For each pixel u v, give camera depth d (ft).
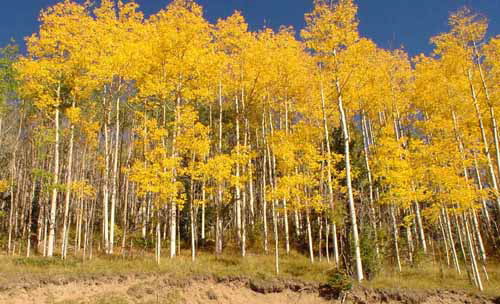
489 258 61.67
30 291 34.12
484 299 37.55
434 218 46.70
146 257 47.80
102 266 40.06
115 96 52.29
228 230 66.64
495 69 43.52
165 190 39.83
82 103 51.19
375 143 59.98
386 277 41.81
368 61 45.65
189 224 65.82
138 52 46.44
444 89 47.01
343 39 40.83
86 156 65.92
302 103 57.47
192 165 45.44
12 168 61.77
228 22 54.54
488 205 73.77
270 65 52.26
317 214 61.05
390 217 57.36
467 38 44.86
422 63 53.21
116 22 48.75
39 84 45.83
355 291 37.50
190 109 45.85
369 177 49.98
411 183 47.80
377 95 50.88
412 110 56.80
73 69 47.37
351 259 39.81
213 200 66.74
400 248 54.75
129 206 79.92
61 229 72.69
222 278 40.22
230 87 56.90
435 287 38.96
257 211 77.25
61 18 46.26
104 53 47.11
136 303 35.55
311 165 45.06
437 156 44.65
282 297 39.01
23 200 68.54
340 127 56.24
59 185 43.96
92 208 55.88
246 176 47.29
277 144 50.57
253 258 49.98
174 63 46.75
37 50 46.09
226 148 67.72
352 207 39.86
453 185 41.98
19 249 55.47
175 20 47.83
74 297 34.99
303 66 53.01
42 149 52.90
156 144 46.70
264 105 62.39
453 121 46.24
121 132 59.57
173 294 37.65
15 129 66.23
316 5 41.27
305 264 47.91
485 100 44.57
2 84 48.39
